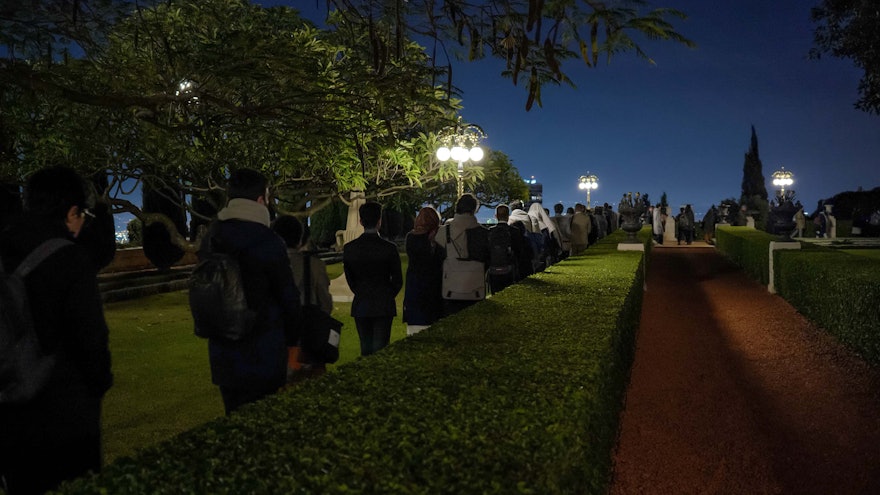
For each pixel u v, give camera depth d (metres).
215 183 10.16
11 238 2.62
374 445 2.14
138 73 5.50
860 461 4.64
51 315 2.51
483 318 4.80
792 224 13.33
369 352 6.15
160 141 7.01
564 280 7.50
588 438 2.67
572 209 18.53
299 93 5.05
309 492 1.77
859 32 12.44
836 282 8.27
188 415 5.98
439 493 1.77
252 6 7.94
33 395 2.45
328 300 5.15
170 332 10.07
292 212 12.14
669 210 35.88
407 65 5.10
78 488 1.82
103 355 2.61
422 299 7.05
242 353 3.26
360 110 5.30
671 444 5.11
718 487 4.34
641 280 11.75
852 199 28.36
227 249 3.28
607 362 3.74
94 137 7.27
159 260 16.61
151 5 5.11
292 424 2.39
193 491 1.79
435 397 2.73
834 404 5.91
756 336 9.23
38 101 5.68
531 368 3.23
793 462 4.70
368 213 6.06
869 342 6.98
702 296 13.55
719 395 6.39
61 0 4.75
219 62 4.80
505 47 3.65
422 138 9.68
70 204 2.73
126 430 5.57
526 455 2.04
